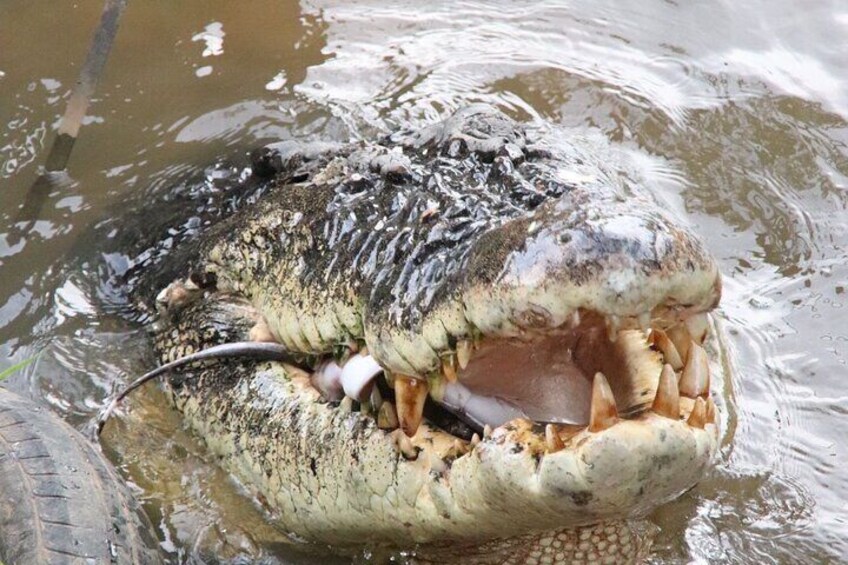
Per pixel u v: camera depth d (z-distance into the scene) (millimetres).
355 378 13781
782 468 16094
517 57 24656
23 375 17734
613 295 11148
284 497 14719
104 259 19516
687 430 11266
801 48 24984
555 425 11906
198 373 16312
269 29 25281
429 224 13641
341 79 23938
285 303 15172
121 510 14594
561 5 26234
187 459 16250
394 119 22688
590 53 24875
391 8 26125
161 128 22422
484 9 26203
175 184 20547
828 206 21047
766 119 23031
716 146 22406
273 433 14844
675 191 21297
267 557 15203
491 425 13180
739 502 15609
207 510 15656
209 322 16469
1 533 13859
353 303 14070
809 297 19109
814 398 17266
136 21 25219
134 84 23625
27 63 24031
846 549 14961
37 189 21078
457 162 14883
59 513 13992
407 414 13156
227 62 24281
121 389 17344
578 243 11305
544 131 17188
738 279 19469
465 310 12141
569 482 11234
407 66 24328
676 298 11430
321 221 15016
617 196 12102
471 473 12172
